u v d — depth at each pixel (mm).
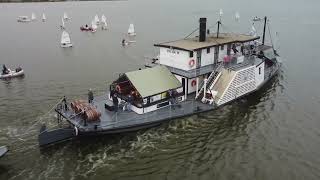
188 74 48531
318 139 42000
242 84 51562
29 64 79500
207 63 51906
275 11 193125
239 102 52125
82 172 35125
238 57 53562
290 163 36875
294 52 87812
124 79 46906
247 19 159250
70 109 44406
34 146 39688
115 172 35219
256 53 61562
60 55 89062
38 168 35719
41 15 198500
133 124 41281
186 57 48906
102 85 62781
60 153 38312
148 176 34656
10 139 41312
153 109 44906
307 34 113750
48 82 64750
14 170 35375
